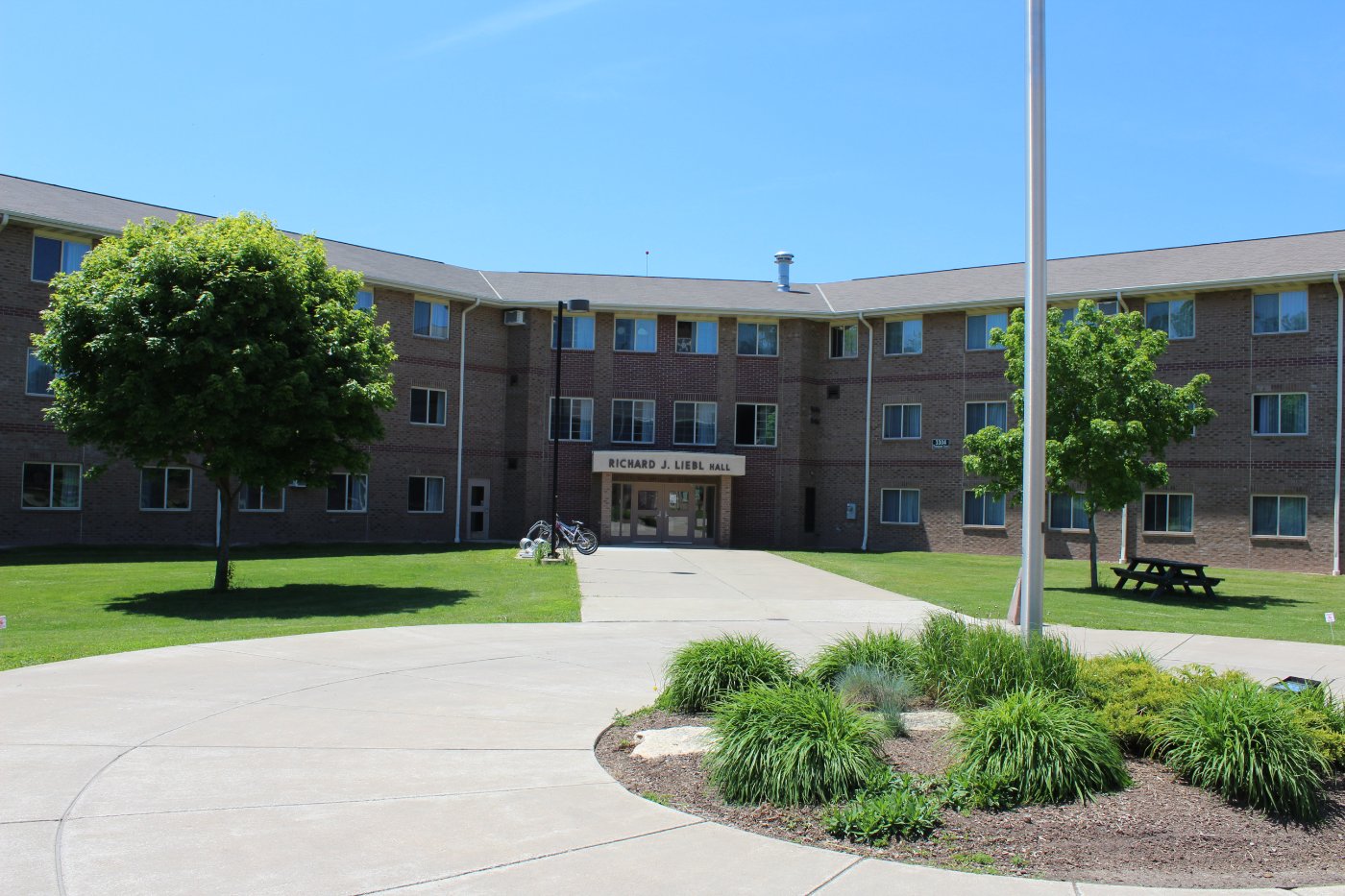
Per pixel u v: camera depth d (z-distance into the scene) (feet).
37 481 87.92
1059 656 26.43
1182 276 101.81
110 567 75.15
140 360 55.31
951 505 113.29
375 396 60.85
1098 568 91.20
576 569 77.71
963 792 19.77
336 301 63.41
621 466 115.96
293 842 17.66
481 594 61.16
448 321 115.75
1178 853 17.74
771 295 129.18
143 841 17.57
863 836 18.19
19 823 18.43
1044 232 28.53
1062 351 69.97
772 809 19.80
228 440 57.21
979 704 26.32
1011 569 88.02
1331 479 92.17
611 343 120.98
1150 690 24.40
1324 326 93.71
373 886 15.74
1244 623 53.62
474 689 31.78
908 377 116.98
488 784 21.40
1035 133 28.63
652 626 47.98
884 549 117.19
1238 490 96.63
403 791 20.79
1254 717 20.61
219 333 56.59
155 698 29.48
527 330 119.85
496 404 119.44
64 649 38.65
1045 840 18.20
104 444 57.62
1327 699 26.35
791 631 47.34
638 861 16.98
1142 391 69.51
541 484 118.32
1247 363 96.94
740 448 121.08
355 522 108.37
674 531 120.88
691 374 121.70
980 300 110.73
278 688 31.37
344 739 24.99
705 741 24.49
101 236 89.92
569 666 36.11
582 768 22.66
